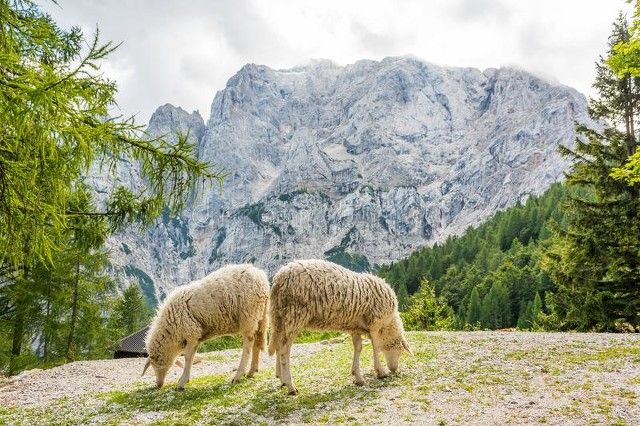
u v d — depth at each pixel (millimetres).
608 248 24641
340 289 10656
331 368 13508
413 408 9016
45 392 13625
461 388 10133
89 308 28734
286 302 10602
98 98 7691
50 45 7148
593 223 25156
